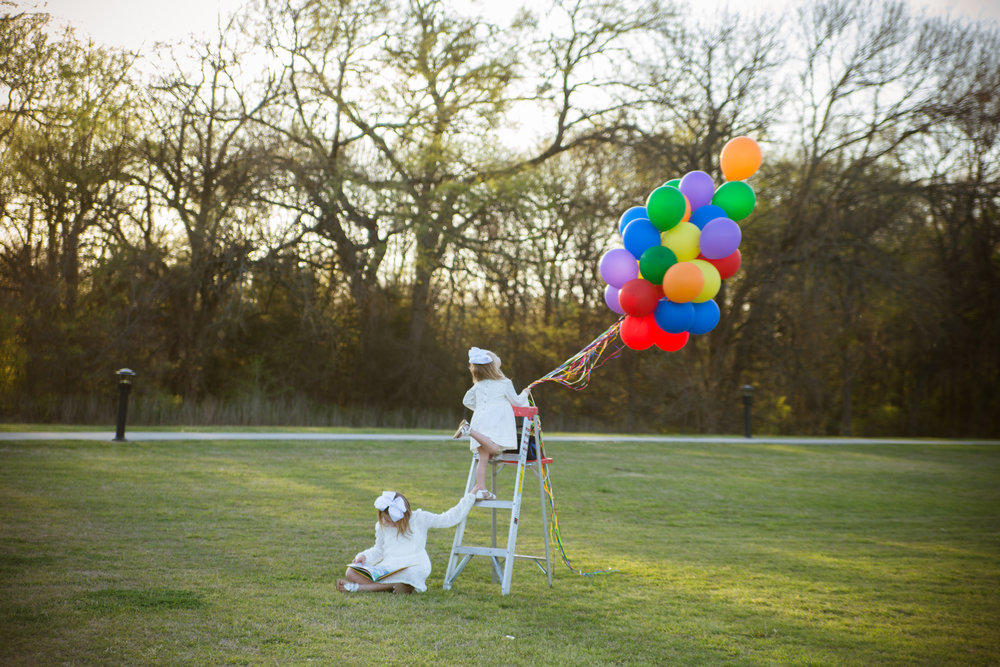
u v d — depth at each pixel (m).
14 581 5.17
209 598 5.00
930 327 28.38
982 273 28.84
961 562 7.14
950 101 25.72
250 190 24.55
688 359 30.42
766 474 13.76
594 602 5.41
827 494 11.62
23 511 7.60
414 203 26.16
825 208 27.14
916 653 4.48
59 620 4.39
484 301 29.28
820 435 31.34
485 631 4.59
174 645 4.08
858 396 34.81
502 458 6.24
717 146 27.16
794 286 27.33
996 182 26.94
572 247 29.88
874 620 5.15
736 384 29.97
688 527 8.74
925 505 10.80
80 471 10.27
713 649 4.43
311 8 26.05
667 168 27.33
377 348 28.80
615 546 7.50
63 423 22.23
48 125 24.23
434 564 6.56
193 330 25.69
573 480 12.02
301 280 25.50
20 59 23.19
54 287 23.83
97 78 24.39
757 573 6.47
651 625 4.86
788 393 29.75
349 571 5.46
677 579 6.18
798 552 7.45
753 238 28.20
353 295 26.23
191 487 9.65
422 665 3.94
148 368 24.81
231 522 7.70
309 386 27.73
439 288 29.14
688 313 6.52
